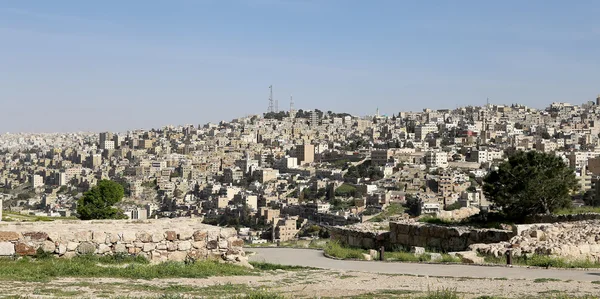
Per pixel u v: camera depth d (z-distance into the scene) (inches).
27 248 967.0
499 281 867.4
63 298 691.4
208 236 1064.2
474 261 1106.1
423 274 974.4
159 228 1073.5
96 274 895.1
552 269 982.4
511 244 1189.1
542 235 1229.1
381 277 942.4
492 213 1775.3
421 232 1505.9
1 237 957.2
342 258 1253.7
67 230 1023.6
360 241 1612.9
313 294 761.6
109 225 1143.6
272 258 1266.0
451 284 847.7
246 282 881.5
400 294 762.2
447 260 1137.4
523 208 1711.4
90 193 3351.4
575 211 1702.8
